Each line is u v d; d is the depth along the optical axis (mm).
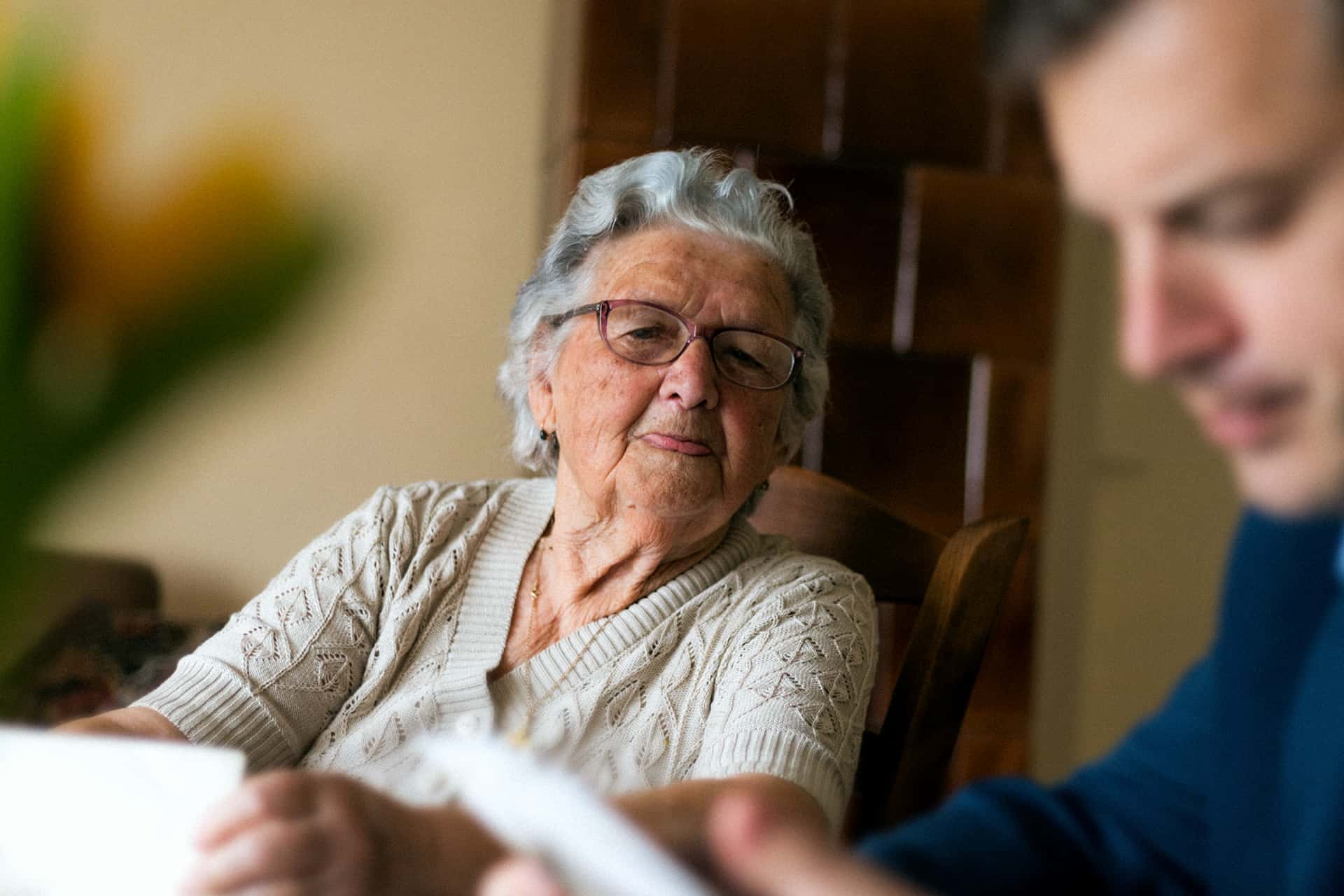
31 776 638
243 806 584
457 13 2207
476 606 1176
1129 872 563
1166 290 279
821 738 975
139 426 168
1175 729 594
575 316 1160
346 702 1136
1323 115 254
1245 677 533
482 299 2213
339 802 589
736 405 1117
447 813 583
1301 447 287
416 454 2184
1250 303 273
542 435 1276
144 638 1616
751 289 1132
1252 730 529
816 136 2021
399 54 2189
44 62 165
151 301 162
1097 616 1776
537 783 563
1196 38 257
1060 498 2023
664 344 1120
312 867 567
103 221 164
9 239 160
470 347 2201
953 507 2045
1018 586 1984
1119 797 591
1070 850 576
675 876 501
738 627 1110
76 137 165
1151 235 278
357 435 2160
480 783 578
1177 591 1226
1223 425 294
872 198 2031
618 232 1177
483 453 2211
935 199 2033
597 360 1125
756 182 1199
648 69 1981
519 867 511
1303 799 506
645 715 1078
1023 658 1982
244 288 163
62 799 619
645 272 1130
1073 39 267
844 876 505
